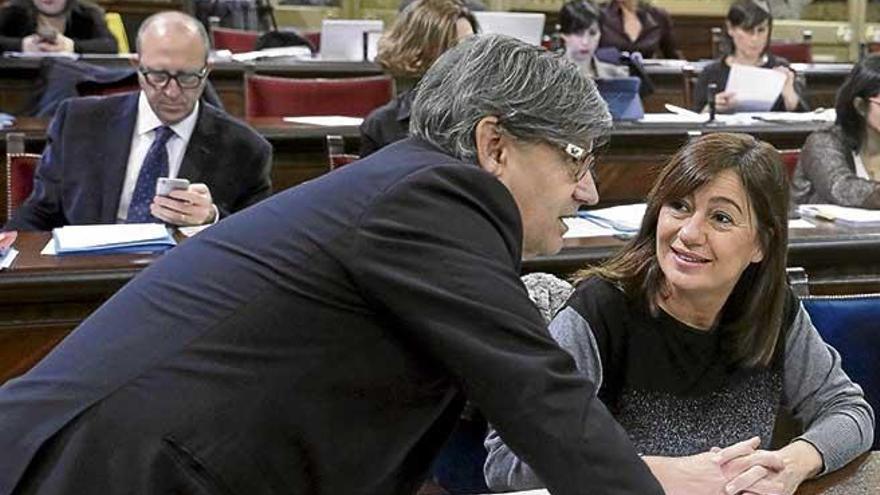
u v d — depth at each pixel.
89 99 2.94
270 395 1.07
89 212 2.84
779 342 1.76
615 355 1.70
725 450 1.53
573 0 5.04
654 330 1.69
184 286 1.13
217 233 1.17
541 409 1.05
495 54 1.14
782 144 4.07
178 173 2.86
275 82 4.24
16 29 5.25
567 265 2.29
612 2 6.81
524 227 1.19
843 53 8.64
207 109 2.94
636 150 3.84
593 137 1.17
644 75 5.17
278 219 1.13
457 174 1.11
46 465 1.09
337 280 1.08
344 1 7.99
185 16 2.85
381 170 1.13
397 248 1.07
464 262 1.07
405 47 3.14
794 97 4.96
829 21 8.77
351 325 1.08
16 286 2.12
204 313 1.10
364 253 1.07
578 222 2.59
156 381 1.08
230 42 6.06
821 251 2.44
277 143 3.62
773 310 1.70
